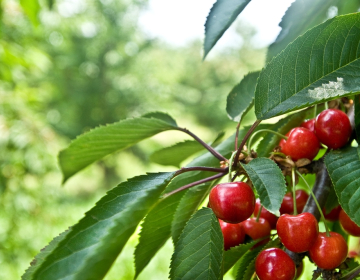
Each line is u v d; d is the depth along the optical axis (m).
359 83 0.37
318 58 0.38
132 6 6.98
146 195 0.37
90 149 0.48
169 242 2.17
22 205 2.33
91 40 6.85
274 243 0.41
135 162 7.36
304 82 0.38
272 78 0.38
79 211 3.37
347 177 0.39
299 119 0.47
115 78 7.06
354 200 0.38
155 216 0.42
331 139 0.41
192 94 8.32
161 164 0.56
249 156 0.40
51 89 3.02
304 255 0.41
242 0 0.40
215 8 0.41
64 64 6.19
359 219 0.38
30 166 2.32
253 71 0.48
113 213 0.36
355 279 0.40
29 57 1.99
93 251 0.35
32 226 2.40
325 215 0.45
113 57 7.01
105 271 0.35
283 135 0.44
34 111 2.52
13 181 2.32
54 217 2.57
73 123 6.60
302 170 0.43
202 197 0.44
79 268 0.35
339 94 0.37
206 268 0.37
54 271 0.34
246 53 8.58
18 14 2.15
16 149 2.28
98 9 6.86
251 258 0.41
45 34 4.71
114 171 7.31
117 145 0.48
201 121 8.13
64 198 2.84
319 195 0.42
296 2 0.46
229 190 0.38
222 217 0.38
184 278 0.37
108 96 7.01
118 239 0.35
